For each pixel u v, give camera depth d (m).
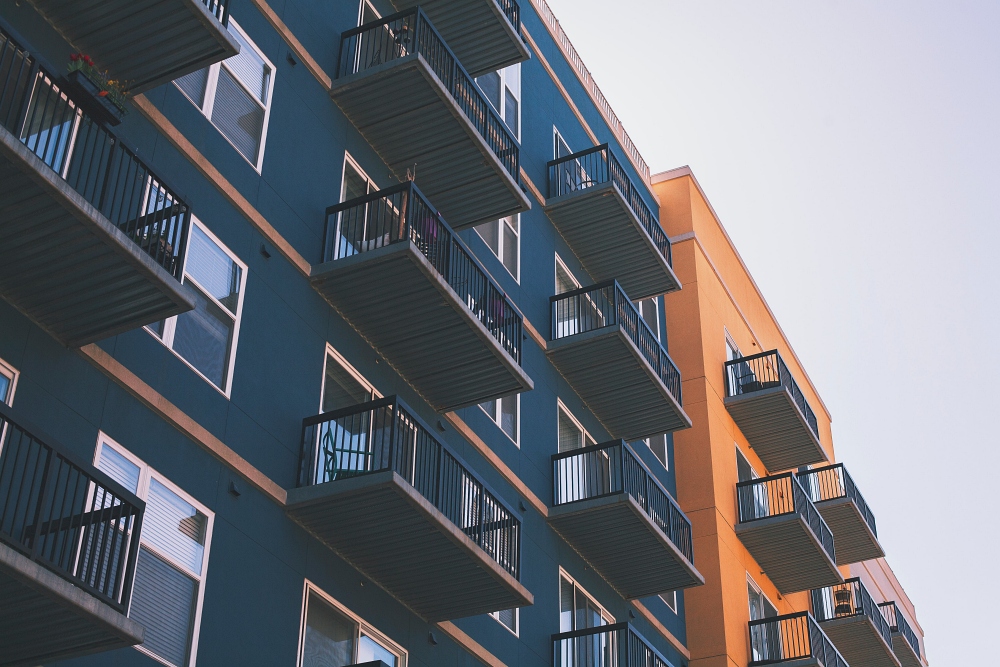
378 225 20.86
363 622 17.70
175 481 14.90
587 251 29.27
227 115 18.02
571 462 25.64
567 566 24.39
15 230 12.82
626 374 26.52
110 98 13.69
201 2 15.09
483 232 25.08
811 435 34.84
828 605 38.75
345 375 19.08
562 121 30.91
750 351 38.22
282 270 18.20
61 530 12.13
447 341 19.81
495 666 20.59
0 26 12.49
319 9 21.44
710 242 37.12
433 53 22.09
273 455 16.77
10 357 13.30
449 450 18.27
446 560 17.78
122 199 13.52
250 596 15.52
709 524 30.47
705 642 28.75
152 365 15.12
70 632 11.71
